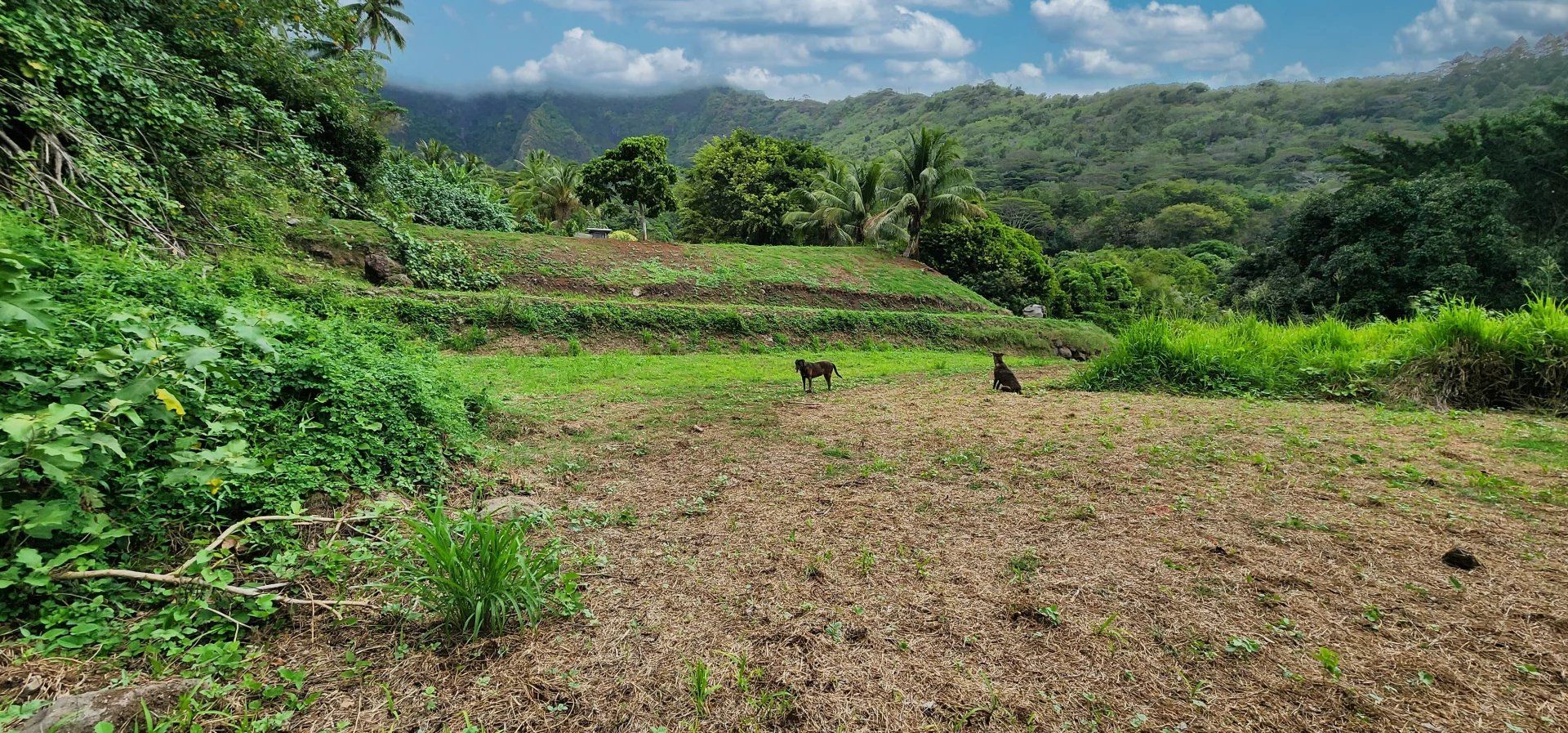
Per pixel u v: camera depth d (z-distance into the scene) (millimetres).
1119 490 4156
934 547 3307
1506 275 21781
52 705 1752
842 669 2258
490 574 2443
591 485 4379
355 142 17531
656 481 4500
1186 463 4777
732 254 25344
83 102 6332
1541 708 1974
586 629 2506
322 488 3391
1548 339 6914
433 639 2400
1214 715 1995
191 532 2777
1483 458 4746
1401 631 2428
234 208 7680
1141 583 2850
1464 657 2254
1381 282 22156
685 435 5988
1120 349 9391
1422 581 2824
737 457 5176
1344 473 4441
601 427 6262
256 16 9930
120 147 6648
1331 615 2553
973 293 28375
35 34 5824
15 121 6055
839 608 2680
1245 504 3846
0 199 4574
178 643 2234
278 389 3678
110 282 3711
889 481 4469
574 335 16172
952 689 2146
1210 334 9539
